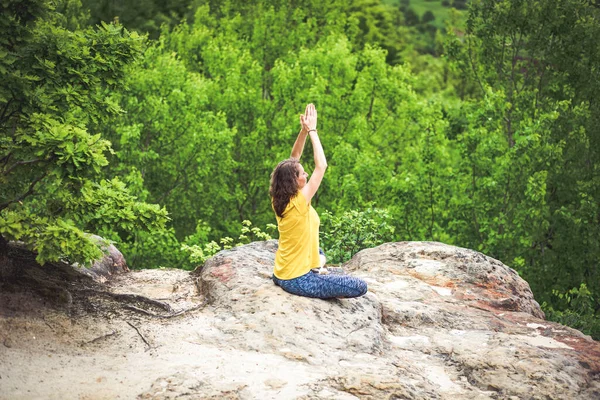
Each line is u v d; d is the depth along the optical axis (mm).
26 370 4668
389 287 7184
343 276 5965
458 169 21641
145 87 23422
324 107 25531
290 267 5922
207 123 24219
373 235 10750
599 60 22297
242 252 7402
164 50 30953
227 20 32719
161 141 24234
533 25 22203
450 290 7312
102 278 7203
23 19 6188
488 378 5203
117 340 5363
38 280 6129
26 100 5910
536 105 22812
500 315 6840
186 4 41188
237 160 27016
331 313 5805
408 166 26000
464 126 22156
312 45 32031
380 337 5770
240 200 26719
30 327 5289
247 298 5973
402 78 27375
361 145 24984
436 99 27906
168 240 20984
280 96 26469
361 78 26641
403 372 5152
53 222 5664
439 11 129625
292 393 4539
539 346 5883
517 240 20094
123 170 22766
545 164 20891
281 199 5750
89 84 6332
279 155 25703
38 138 5543
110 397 4398
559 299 19797
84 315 5801
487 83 23266
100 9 34781
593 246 19672
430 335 6094
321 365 5086
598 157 22016
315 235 5957
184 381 4602
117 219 6098
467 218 21234
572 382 5184
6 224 5266
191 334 5488
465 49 23859
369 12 52531
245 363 4973
